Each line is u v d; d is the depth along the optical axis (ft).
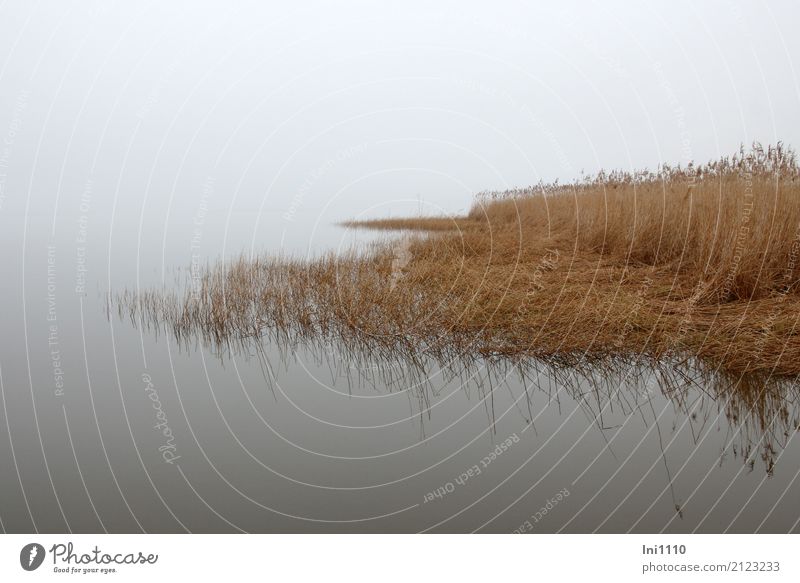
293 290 25.95
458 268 29.01
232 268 29.35
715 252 23.49
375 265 31.30
